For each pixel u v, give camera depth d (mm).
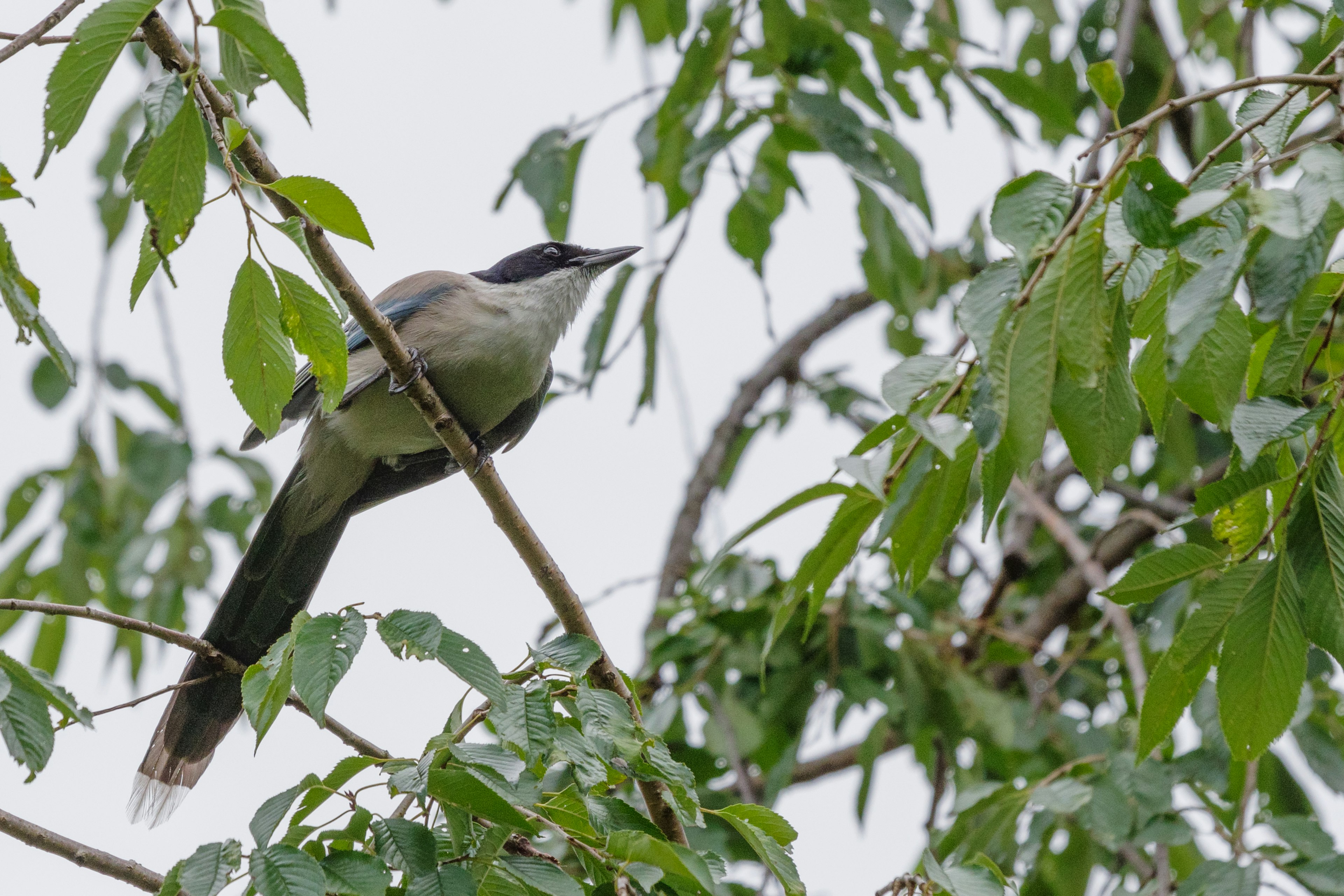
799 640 12109
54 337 5762
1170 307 4852
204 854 5496
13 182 5645
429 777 5645
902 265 12547
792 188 12188
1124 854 10812
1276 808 10414
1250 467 5555
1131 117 13648
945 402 5641
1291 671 5730
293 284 5930
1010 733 11742
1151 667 11141
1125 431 5707
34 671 5582
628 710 6312
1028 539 13961
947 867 6594
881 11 11156
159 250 5391
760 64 11781
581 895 5676
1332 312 5523
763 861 6449
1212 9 13266
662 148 12281
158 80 5277
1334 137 4996
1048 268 5152
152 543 14289
